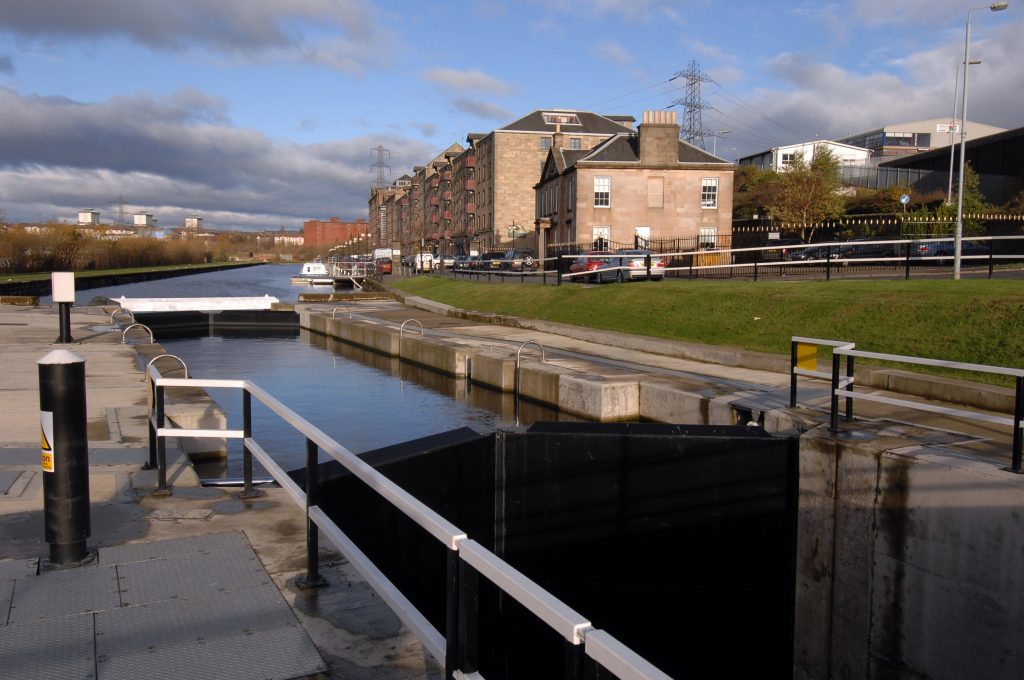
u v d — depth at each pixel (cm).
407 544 835
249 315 4078
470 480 953
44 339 2139
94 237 12056
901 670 805
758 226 5331
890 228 4212
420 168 13075
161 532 589
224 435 690
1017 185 5550
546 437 986
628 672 191
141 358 1764
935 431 909
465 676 289
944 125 8881
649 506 985
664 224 5119
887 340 1478
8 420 1060
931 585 769
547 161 5884
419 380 2294
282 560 537
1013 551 699
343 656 407
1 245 8044
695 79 9812
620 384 1448
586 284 3152
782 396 1232
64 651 400
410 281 5244
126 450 868
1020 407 705
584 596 1007
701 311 2075
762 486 950
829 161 5991
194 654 402
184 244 15875
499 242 7700
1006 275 2222
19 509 638
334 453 423
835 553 869
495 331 2633
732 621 977
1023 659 697
